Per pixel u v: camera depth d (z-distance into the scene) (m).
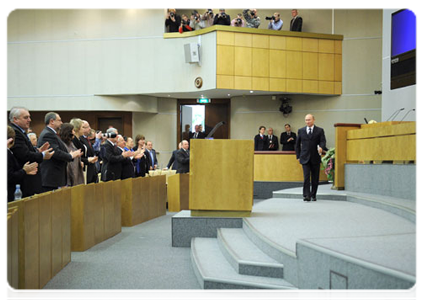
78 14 17.11
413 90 10.10
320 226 5.88
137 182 9.35
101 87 16.98
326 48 16.70
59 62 17.19
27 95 17.30
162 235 7.95
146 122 18.28
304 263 4.09
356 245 3.99
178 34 16.42
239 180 6.79
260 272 4.67
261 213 7.16
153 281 5.02
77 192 6.57
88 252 6.54
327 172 10.93
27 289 4.22
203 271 4.88
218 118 18.66
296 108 17.56
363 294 3.27
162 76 16.59
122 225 9.03
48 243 4.99
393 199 7.80
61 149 6.44
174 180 11.73
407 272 3.00
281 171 14.38
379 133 8.83
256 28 16.02
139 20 16.81
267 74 15.99
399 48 10.65
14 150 5.46
